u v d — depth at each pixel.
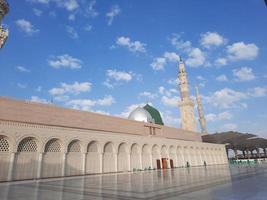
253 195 8.73
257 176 17.06
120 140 31.34
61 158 23.81
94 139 27.67
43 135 22.42
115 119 32.31
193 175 20.20
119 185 13.96
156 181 15.86
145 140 35.84
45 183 16.25
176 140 42.88
